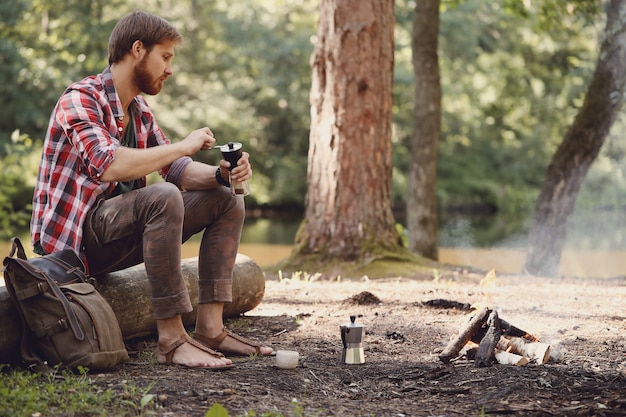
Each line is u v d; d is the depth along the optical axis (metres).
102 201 4.14
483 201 34.59
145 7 26.84
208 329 4.35
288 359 4.04
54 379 3.64
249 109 29.33
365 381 3.88
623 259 17.09
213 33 28.48
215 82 28.55
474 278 8.27
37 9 22.81
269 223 27.98
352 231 9.00
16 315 3.88
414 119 12.67
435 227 12.68
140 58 4.22
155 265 4.00
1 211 14.60
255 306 5.79
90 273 4.29
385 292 6.98
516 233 25.78
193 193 4.34
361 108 9.01
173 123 27.16
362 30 8.96
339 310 6.00
